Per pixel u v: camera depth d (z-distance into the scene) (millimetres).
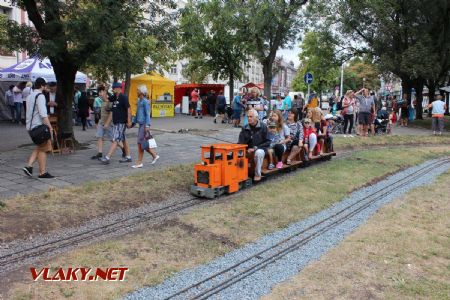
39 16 11867
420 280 4996
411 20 26016
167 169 9852
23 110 20625
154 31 12438
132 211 7355
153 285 4727
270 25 27531
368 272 5156
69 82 12586
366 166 12055
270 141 9836
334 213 7676
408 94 30078
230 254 5703
